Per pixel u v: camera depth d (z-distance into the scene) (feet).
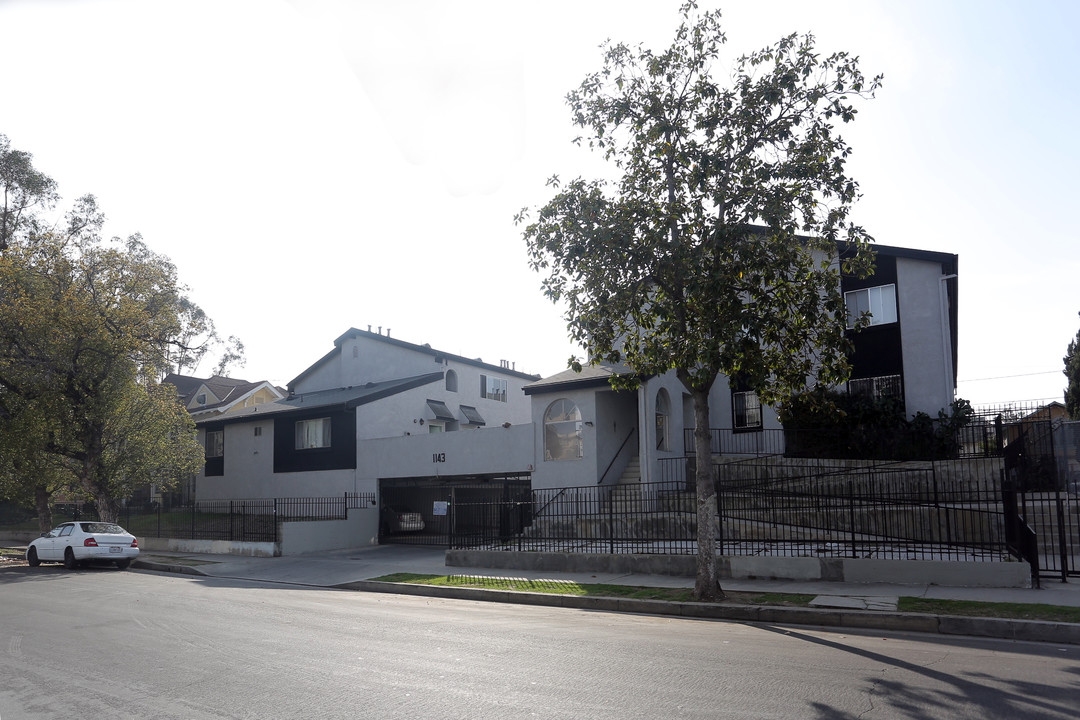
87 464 88.17
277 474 105.09
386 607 43.37
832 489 67.36
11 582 59.77
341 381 126.41
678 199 43.27
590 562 53.93
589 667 25.93
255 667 26.27
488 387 127.54
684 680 23.89
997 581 40.27
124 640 31.83
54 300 86.22
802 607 37.14
